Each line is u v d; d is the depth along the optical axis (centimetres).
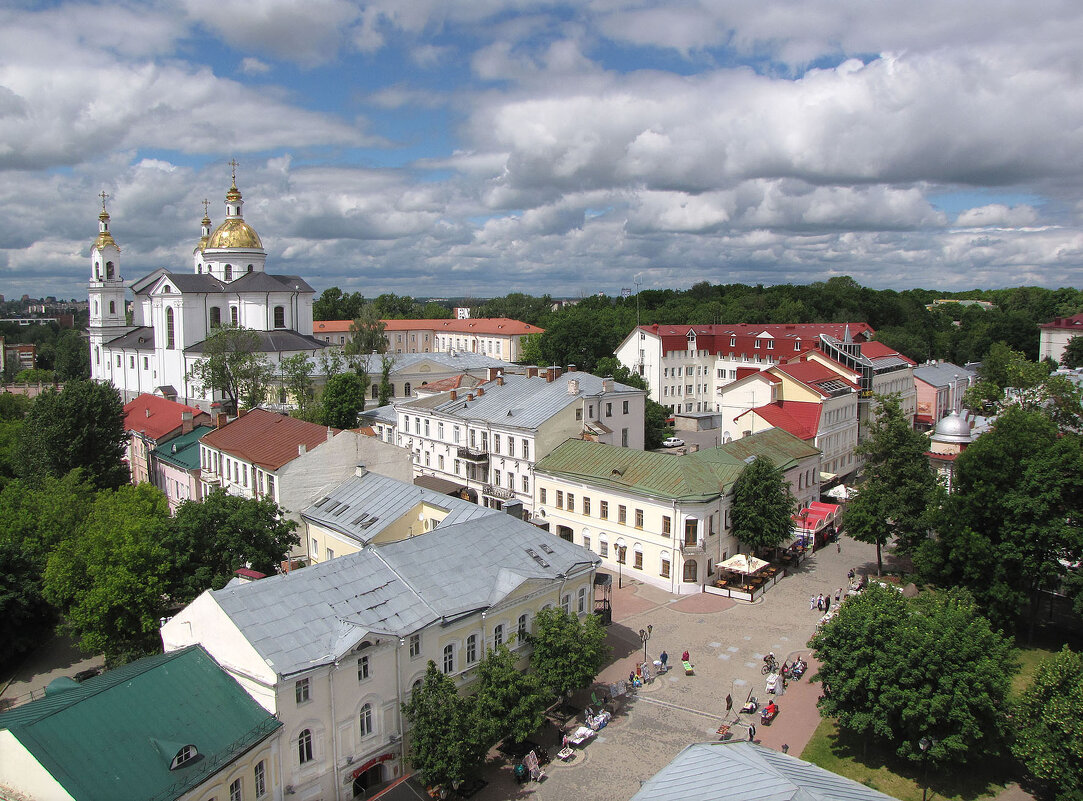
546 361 17100
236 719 3250
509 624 4441
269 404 11475
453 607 4128
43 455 8700
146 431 9569
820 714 4169
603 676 5038
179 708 3206
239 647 3450
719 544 6631
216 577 4809
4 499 6594
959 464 5575
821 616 5981
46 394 9025
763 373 10119
